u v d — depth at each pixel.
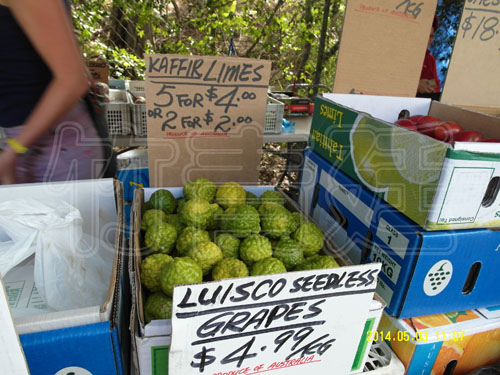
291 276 0.81
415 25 1.57
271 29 3.92
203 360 0.84
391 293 1.04
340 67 1.57
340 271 0.85
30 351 0.75
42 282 0.92
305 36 3.85
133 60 3.70
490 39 1.64
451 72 1.66
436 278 1.00
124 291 1.03
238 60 1.25
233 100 1.29
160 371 0.86
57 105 0.98
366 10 1.50
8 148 1.01
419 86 2.12
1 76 1.00
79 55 1.00
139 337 0.81
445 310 1.09
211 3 3.67
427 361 1.08
